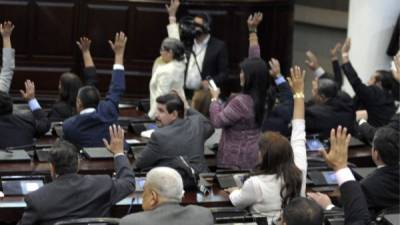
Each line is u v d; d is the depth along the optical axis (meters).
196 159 15.88
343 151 10.93
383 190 13.38
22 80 27.97
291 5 28.61
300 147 13.62
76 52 28.08
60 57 28.05
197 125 16.16
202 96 18.64
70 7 27.78
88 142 17.14
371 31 26.30
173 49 20.83
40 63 28.00
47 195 12.44
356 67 26.73
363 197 10.84
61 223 11.66
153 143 15.76
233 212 12.82
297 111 13.70
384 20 26.16
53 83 28.11
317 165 16.44
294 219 9.88
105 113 17.23
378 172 13.50
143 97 28.27
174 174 11.27
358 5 26.45
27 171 15.15
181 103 16.27
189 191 14.78
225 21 27.89
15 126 16.84
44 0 27.64
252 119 16.73
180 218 11.09
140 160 15.77
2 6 27.55
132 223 10.96
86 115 17.16
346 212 10.86
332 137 10.96
